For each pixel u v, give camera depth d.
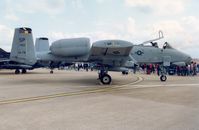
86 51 13.30
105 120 4.82
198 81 14.84
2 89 10.18
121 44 11.83
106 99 7.54
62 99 7.54
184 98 7.75
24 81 14.40
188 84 12.73
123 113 5.48
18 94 8.65
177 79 16.75
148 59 14.79
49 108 6.06
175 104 6.63
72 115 5.27
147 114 5.38
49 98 7.73
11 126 4.36
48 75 21.69
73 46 13.38
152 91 9.66
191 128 4.25
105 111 5.70
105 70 13.03
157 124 4.52
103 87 11.16
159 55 14.91
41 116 5.16
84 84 12.60
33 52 17.95
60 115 5.27
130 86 11.66
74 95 8.46
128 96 8.23
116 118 5.00
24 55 18.27
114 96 8.23
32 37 18.28
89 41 13.46
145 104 6.63
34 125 4.43
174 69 23.80
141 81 14.72
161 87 11.22
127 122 4.67
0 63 23.30
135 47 14.67
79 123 4.59
